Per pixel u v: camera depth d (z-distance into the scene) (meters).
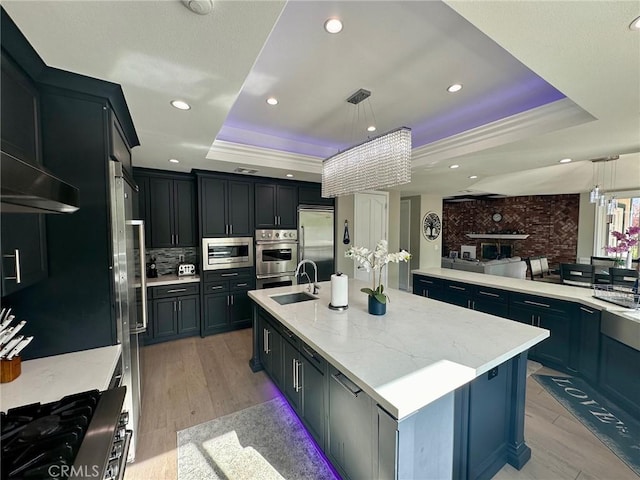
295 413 2.31
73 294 1.64
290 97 2.53
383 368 1.39
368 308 2.31
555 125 2.36
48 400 1.22
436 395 1.20
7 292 1.18
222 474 1.79
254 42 1.27
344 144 3.96
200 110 1.95
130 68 1.45
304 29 1.66
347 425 1.56
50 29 1.15
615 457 1.88
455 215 10.65
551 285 3.43
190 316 3.99
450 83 2.29
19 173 0.76
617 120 2.13
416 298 2.77
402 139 2.20
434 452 1.30
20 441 0.90
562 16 1.15
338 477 1.71
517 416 1.82
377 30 1.67
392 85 2.32
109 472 0.96
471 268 5.67
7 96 1.23
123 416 1.15
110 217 1.70
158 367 3.14
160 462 1.88
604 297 2.78
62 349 1.63
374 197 5.72
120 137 2.00
